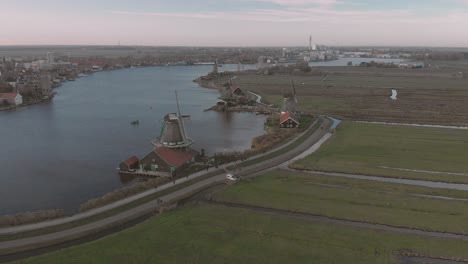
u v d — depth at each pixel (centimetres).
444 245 4056
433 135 9056
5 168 6856
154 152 6475
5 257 3791
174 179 5962
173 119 7181
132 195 5312
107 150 8006
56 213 4712
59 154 7719
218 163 6806
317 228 4394
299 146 8200
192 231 4269
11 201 5450
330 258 3784
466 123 10675
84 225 4453
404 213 4825
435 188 5681
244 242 4056
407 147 7988
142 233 4206
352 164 6856
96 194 5712
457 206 5034
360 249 3959
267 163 6956
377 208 4966
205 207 4972
